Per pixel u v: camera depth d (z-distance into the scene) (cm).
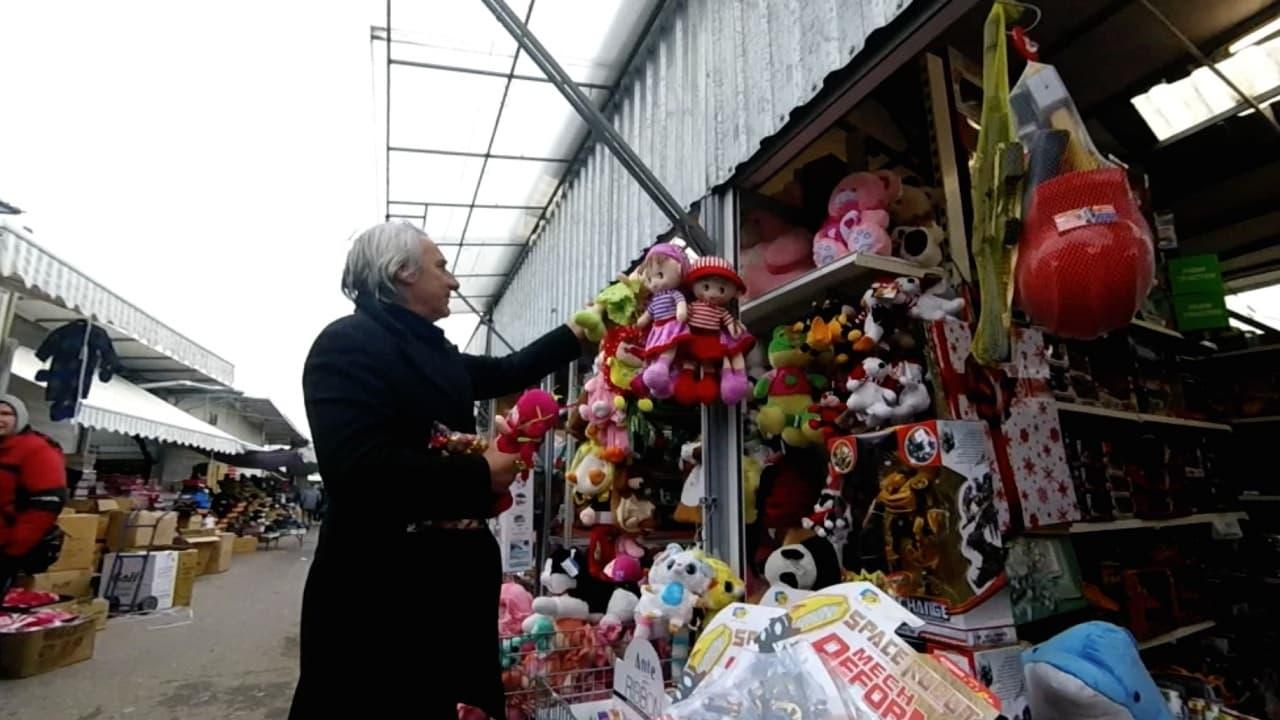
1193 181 284
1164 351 242
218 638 480
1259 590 228
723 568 166
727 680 85
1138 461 210
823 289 180
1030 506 148
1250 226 312
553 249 408
